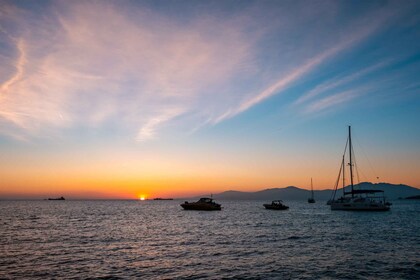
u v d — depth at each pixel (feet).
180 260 86.17
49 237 130.52
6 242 116.57
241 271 74.43
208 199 368.89
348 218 232.94
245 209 422.82
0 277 68.54
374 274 71.97
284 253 95.96
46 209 412.36
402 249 101.81
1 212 326.44
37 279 67.31
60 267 77.56
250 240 123.24
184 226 180.55
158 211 369.91
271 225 184.03
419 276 70.44
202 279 67.92
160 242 118.52
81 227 173.27
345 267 78.07
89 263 82.02
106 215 287.28
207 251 99.60
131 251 99.35
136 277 69.26
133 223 201.16
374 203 279.90
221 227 174.19
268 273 72.69
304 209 402.52
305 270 75.36
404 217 238.27
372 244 111.96
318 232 147.64
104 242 118.01
